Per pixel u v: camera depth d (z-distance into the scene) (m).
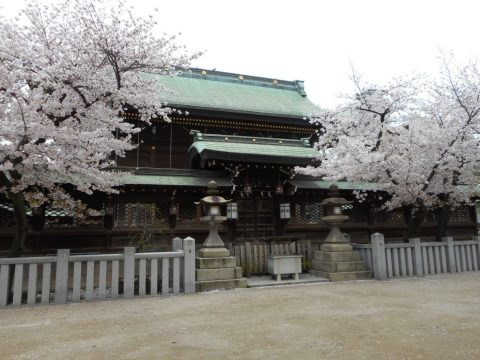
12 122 7.50
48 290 7.81
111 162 11.24
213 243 10.09
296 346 4.61
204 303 7.59
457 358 4.11
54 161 8.29
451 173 13.08
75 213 12.48
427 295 8.09
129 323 5.94
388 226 16.86
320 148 16.31
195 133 14.67
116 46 9.44
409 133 12.51
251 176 14.70
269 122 16.72
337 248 11.09
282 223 15.15
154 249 13.24
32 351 4.53
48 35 9.56
